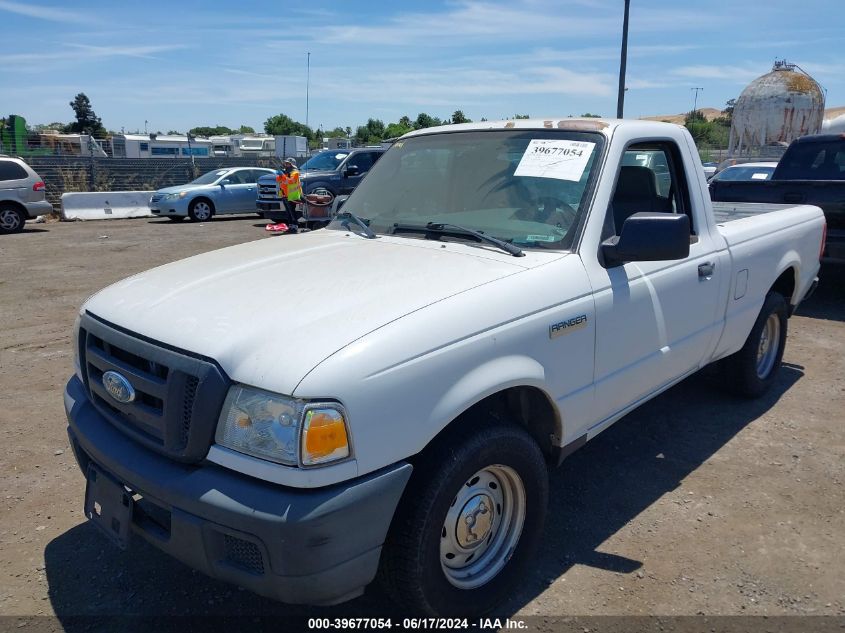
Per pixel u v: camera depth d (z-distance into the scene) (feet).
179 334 8.20
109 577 10.55
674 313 12.22
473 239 10.85
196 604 9.94
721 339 14.28
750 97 82.43
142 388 8.27
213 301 8.88
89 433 9.11
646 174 12.84
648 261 10.59
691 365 13.62
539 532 10.03
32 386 18.38
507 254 10.30
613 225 11.13
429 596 8.52
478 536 9.29
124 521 8.50
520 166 11.64
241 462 7.46
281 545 7.14
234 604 9.93
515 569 9.77
